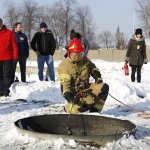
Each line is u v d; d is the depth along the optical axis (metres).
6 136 5.82
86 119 6.36
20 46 13.37
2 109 8.48
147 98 9.84
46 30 13.40
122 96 9.65
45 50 13.38
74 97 6.97
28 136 5.62
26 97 10.02
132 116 7.67
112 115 7.34
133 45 13.73
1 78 10.59
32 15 59.31
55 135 5.42
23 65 13.49
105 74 21.17
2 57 10.37
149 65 29.14
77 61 7.14
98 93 7.36
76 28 58.75
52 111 8.19
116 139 5.41
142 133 6.11
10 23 59.94
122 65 32.31
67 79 7.00
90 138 5.31
